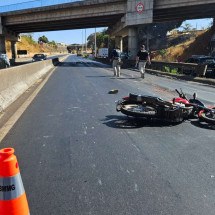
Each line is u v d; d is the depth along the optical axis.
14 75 12.83
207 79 19.08
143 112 7.27
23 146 5.99
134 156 5.45
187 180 4.48
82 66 40.78
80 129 7.21
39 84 17.47
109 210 3.65
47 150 5.75
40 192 4.09
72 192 4.09
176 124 7.75
